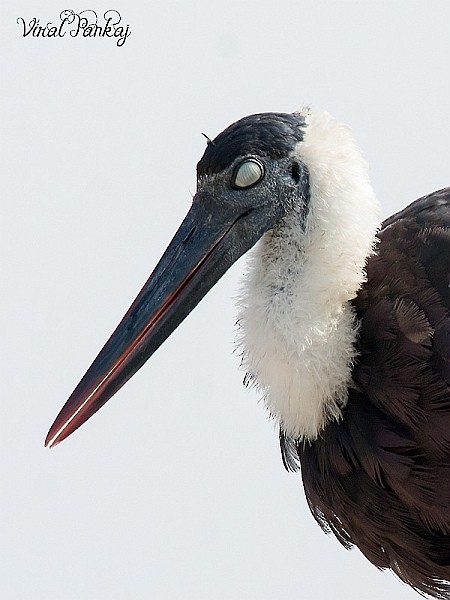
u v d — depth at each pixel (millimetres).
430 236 10031
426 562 10297
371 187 10125
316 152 9906
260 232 10141
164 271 10383
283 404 10156
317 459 10422
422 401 9641
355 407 9984
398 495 9945
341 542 11047
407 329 9695
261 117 10078
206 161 10164
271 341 9898
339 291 9852
